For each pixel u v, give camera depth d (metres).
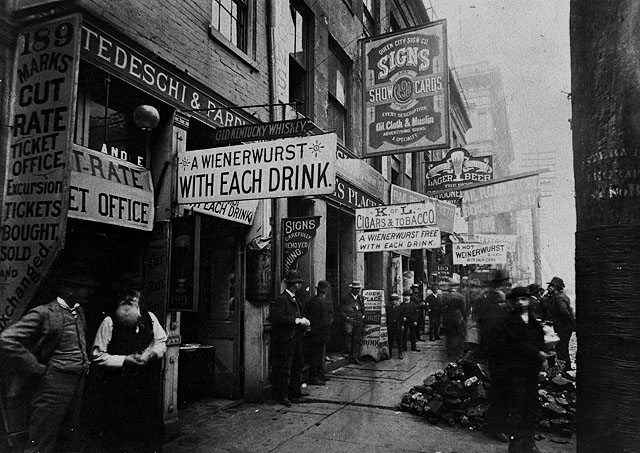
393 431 5.32
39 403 3.45
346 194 10.77
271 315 7.05
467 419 5.43
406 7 17.05
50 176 3.64
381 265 13.51
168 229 5.10
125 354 4.11
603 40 2.66
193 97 5.71
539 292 10.17
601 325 2.57
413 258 18.66
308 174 4.59
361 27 12.71
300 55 9.36
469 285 13.11
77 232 4.68
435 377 6.96
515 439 4.56
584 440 2.59
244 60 6.87
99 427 4.14
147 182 5.12
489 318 4.92
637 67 2.58
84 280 3.78
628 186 2.56
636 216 2.54
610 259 2.56
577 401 2.69
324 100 10.02
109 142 4.98
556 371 6.64
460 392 5.85
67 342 3.61
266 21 7.65
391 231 9.14
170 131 5.35
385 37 8.60
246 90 6.94
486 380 6.12
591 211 2.68
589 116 2.71
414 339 12.30
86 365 3.74
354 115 11.80
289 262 7.44
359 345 10.38
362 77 8.70
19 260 3.66
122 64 4.66
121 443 4.20
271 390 6.93
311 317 7.99
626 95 2.58
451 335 10.25
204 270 7.20
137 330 4.25
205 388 6.82
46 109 3.73
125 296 4.27
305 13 9.63
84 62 4.27
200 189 5.00
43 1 3.89
